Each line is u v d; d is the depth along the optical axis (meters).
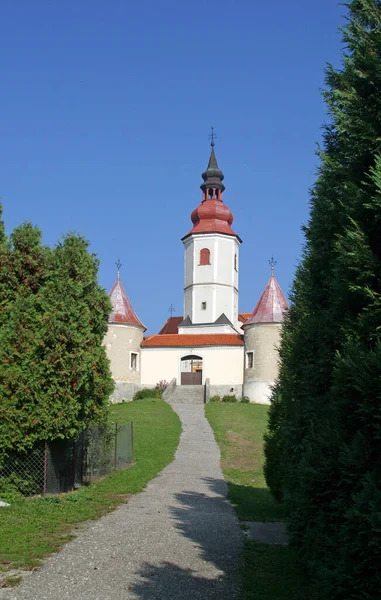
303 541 8.23
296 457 9.44
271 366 51.59
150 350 56.78
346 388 6.85
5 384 14.16
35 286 15.17
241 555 10.29
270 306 53.16
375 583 6.00
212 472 22.27
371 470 6.43
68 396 14.64
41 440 14.76
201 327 66.00
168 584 8.47
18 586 8.05
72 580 8.42
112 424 20.84
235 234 69.00
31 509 13.02
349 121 8.20
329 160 9.13
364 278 7.16
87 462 17.59
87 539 10.84
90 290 16.09
